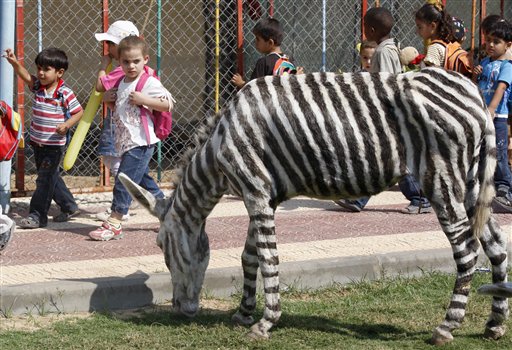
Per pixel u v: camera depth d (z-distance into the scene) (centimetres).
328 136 668
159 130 966
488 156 671
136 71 947
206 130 708
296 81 682
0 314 747
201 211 714
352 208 1129
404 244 957
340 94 672
